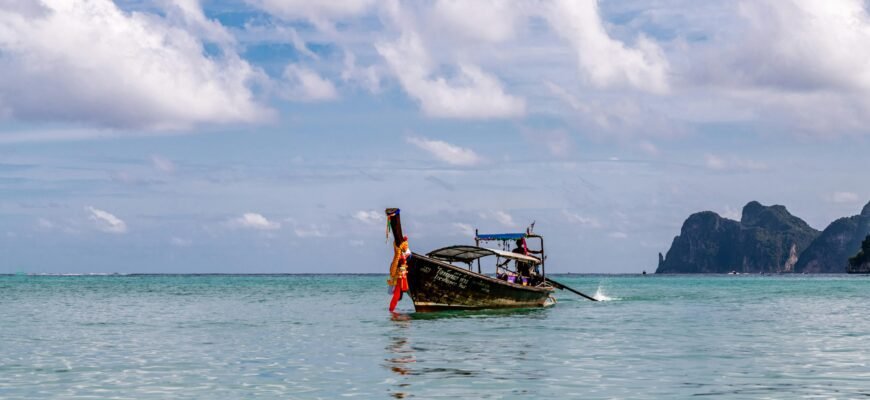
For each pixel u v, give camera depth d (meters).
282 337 23.31
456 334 24.11
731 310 37.59
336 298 52.47
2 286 86.00
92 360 18.16
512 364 17.36
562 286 41.75
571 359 18.17
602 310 36.72
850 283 116.69
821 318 31.94
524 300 35.88
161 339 22.92
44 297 54.19
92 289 74.62
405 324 27.86
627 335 23.94
